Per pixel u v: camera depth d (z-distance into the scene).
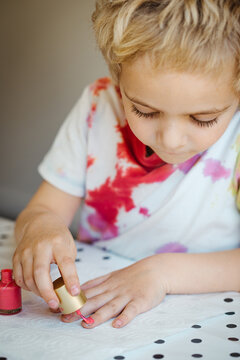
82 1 1.07
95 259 0.63
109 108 0.68
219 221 0.61
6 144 1.34
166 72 0.40
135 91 0.42
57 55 1.16
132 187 0.65
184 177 0.61
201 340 0.41
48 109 1.21
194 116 0.42
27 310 0.48
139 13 0.41
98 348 0.40
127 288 0.49
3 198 1.35
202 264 0.53
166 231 0.63
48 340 0.41
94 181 0.68
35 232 0.53
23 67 1.25
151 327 0.44
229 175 0.60
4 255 0.66
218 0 0.40
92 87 0.71
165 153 0.47
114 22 0.44
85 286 0.52
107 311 0.46
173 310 0.48
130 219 0.66
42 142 1.23
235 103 0.45
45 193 0.70
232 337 0.42
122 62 0.42
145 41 0.40
